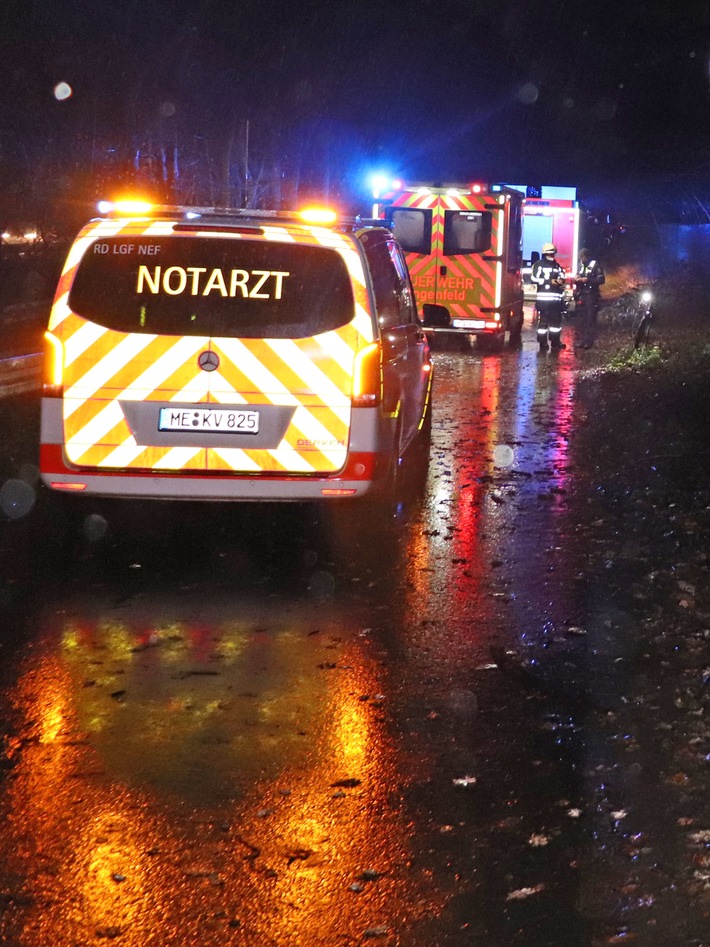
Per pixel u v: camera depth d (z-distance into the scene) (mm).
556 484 10211
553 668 5895
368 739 5055
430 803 4480
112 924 3666
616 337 24453
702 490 9734
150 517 8789
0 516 8859
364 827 4289
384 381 7797
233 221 7598
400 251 9797
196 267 7500
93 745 4957
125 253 7516
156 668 5840
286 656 6039
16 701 5402
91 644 6164
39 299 29797
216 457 7508
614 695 5551
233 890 3859
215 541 8219
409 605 6891
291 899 3812
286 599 6988
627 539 8359
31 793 4520
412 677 5770
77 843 4148
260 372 7488
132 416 7488
